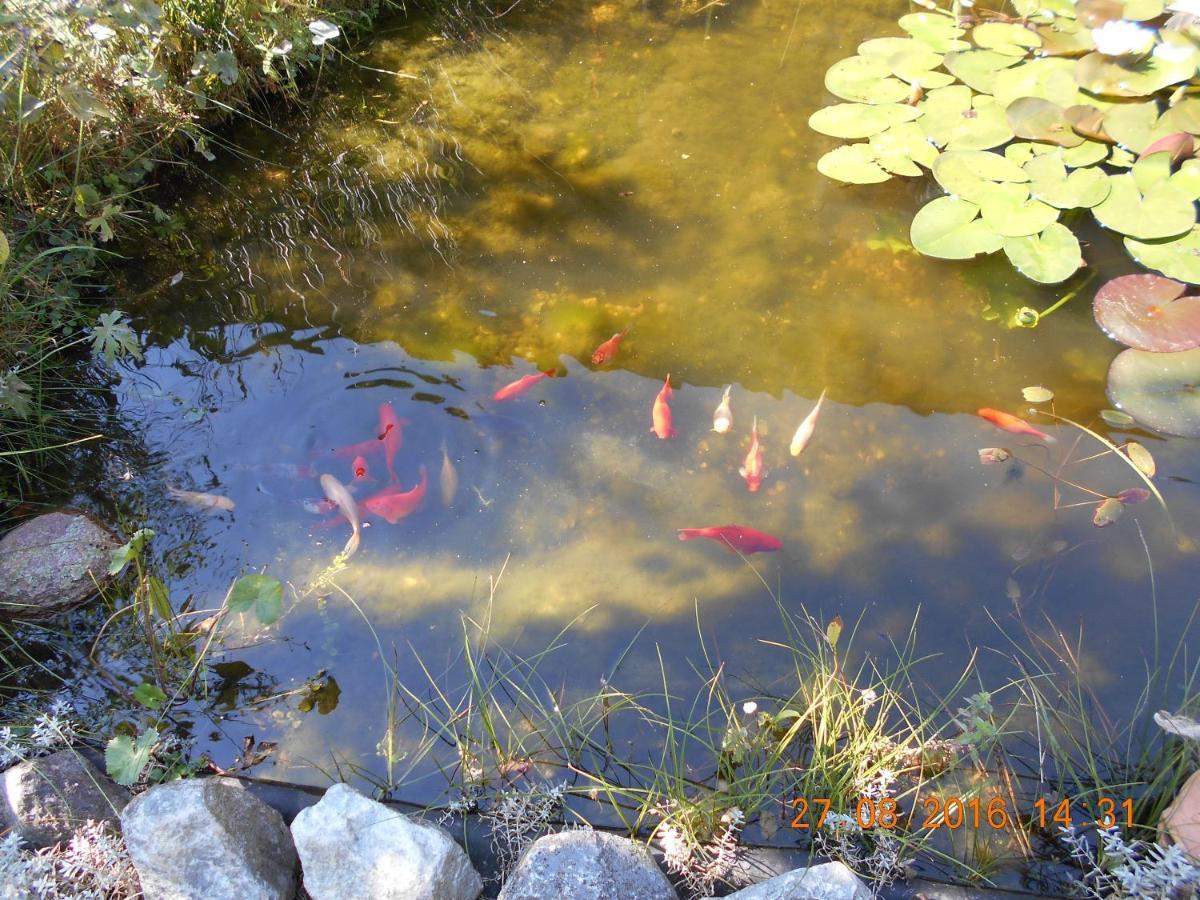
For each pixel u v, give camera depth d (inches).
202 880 70.4
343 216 132.2
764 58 154.2
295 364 114.0
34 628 92.2
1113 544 94.0
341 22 158.2
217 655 89.4
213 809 72.8
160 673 86.7
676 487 100.4
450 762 81.5
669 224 128.7
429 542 97.0
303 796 79.2
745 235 126.6
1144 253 117.0
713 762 80.4
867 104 138.4
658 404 103.7
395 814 72.5
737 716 83.2
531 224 129.6
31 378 112.2
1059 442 102.3
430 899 68.7
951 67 141.1
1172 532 94.7
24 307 111.5
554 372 111.1
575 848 70.4
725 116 144.2
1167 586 90.9
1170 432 102.0
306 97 151.4
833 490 99.3
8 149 120.3
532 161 138.8
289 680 87.6
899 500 98.3
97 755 82.6
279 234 130.2
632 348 113.3
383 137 144.0
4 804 76.7
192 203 134.8
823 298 118.3
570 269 123.2
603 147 140.6
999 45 143.7
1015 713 82.6
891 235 126.0
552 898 67.8
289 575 95.1
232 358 115.1
